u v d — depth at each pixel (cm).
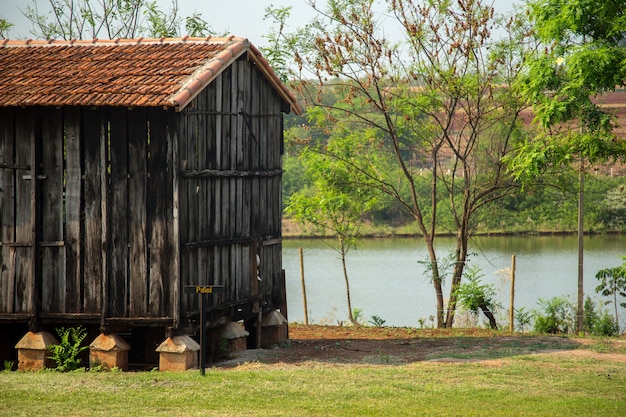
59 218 1848
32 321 1855
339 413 1378
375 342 2217
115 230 1819
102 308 1819
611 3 2309
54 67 1980
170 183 1789
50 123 1850
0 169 1873
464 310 2738
